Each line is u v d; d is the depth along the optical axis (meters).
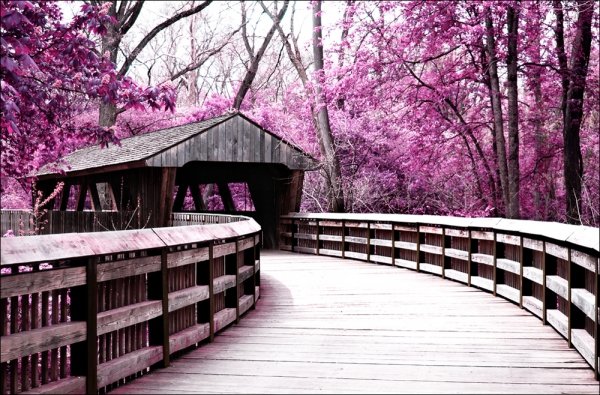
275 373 4.59
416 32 14.33
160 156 13.05
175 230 4.97
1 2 4.33
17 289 3.34
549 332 6.02
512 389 4.18
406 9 14.05
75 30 5.84
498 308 7.31
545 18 14.42
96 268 3.89
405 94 15.91
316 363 4.88
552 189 18.61
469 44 14.73
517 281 7.64
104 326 4.02
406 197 17.45
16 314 3.48
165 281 4.75
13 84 5.21
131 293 4.51
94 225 13.78
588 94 15.48
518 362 4.89
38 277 3.48
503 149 14.48
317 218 13.88
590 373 4.59
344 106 18.39
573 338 5.23
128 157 13.72
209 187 23.56
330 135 16.27
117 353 4.31
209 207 23.70
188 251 5.19
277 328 6.24
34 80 5.79
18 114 5.76
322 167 16.06
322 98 15.94
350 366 4.78
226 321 6.09
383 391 4.13
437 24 14.05
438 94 15.43
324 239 13.74
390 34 14.67
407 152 16.81
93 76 5.94
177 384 4.32
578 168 15.23
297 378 4.45
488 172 15.62
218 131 13.86
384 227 11.78
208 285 5.58
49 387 3.58
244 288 7.36
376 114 17.41
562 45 15.13
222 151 13.91
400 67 15.02
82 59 5.82
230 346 5.46
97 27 5.71
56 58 5.91
